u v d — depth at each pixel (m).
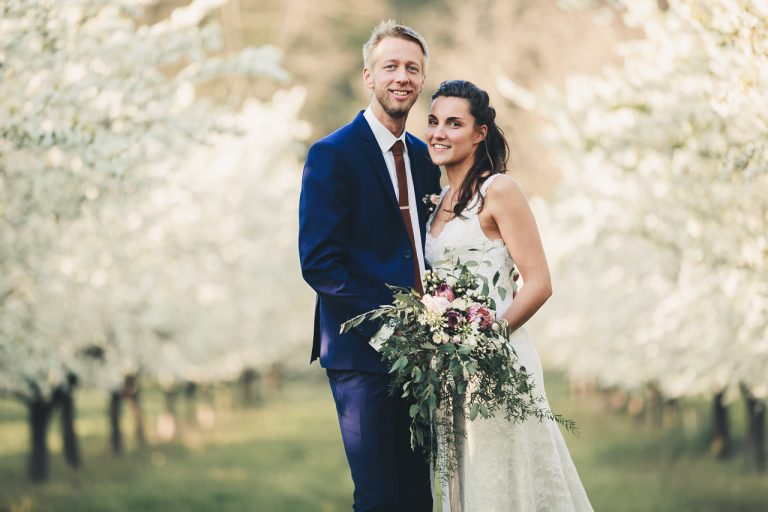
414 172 4.38
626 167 8.49
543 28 24.25
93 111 6.52
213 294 18.14
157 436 21.89
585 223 10.02
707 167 7.11
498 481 4.18
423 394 3.83
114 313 14.00
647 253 11.80
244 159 19.73
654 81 7.57
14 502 13.05
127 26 7.00
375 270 4.14
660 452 18.03
